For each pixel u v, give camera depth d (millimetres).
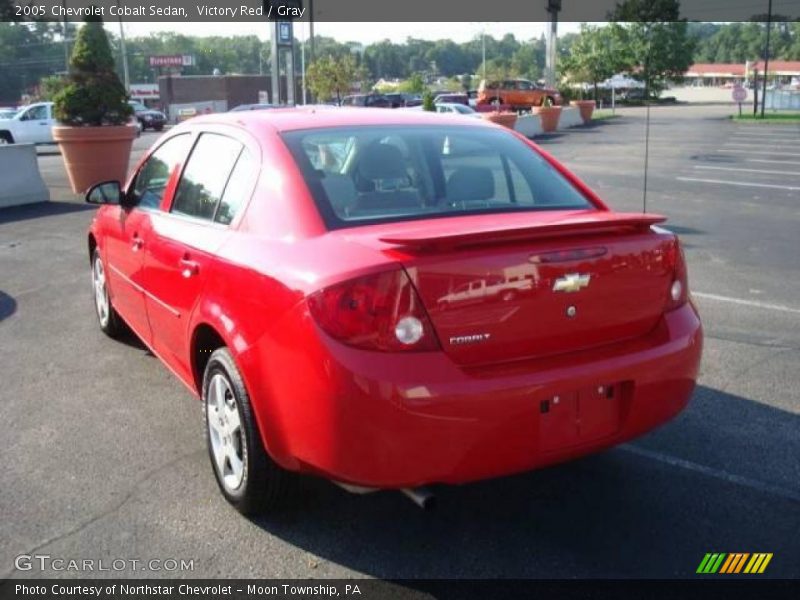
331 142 3807
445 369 2916
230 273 3467
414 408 2838
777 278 8023
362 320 2879
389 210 3535
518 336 3086
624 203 13633
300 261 3137
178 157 4570
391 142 3908
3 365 5652
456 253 2975
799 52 123062
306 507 3703
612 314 3299
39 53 100750
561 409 3119
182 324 4000
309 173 3547
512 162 4078
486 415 2928
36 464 4145
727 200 13938
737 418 4645
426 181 3764
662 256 3426
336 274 2928
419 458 2885
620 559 3291
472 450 2943
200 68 122500
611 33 45281
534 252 3080
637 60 39812
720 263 8750
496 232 2988
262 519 3604
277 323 3090
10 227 11398
